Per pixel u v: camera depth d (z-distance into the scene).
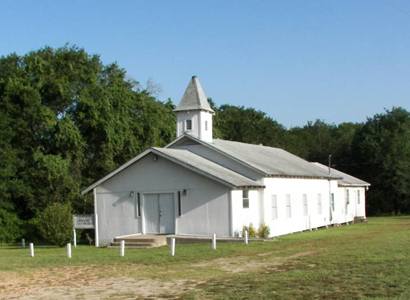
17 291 15.93
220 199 32.53
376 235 32.44
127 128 47.19
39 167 44.03
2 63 49.12
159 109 51.53
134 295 14.51
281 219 37.19
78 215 36.97
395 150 71.12
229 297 13.42
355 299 12.72
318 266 18.53
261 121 90.25
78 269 20.34
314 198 43.12
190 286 15.50
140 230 34.69
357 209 54.41
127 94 48.16
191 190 33.38
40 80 46.41
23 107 45.81
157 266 20.45
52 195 44.56
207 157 37.34
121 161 48.47
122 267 20.50
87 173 48.12
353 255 21.14
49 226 36.28
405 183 69.81
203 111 38.72
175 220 33.69
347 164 78.75
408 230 36.56
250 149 42.81
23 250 32.78
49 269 20.64
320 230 41.03
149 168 34.69
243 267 19.41
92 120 45.38
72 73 48.34
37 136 46.91
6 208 44.94
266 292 13.89
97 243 35.88
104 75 52.62
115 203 35.56
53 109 47.59
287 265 19.31
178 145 38.75
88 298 14.34
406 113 74.62
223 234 32.34
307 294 13.46
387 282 14.66
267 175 35.34
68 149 45.50
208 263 20.89
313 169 46.16
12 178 45.62
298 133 99.50
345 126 103.94
